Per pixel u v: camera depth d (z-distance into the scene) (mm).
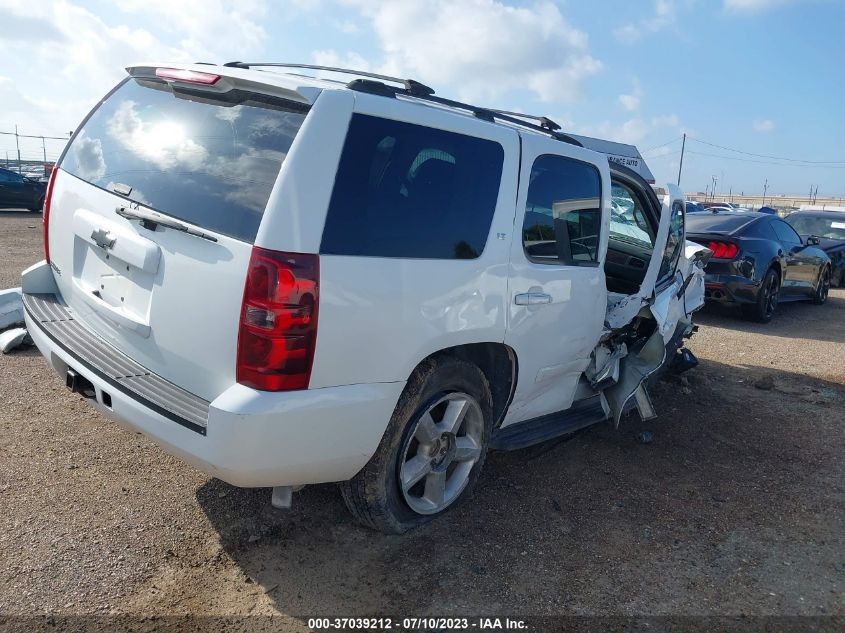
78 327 3217
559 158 3721
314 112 2598
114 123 3264
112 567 2869
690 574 3168
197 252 2600
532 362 3619
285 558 3045
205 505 3381
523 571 3096
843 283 14297
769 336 8586
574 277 3773
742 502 3934
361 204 2693
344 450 2744
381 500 3039
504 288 3301
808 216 15219
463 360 3262
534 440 3930
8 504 3230
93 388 2936
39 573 2779
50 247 3527
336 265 2572
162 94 3135
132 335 2908
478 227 3178
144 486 3504
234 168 2648
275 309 2438
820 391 6203
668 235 4406
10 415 4176
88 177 3223
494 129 3338
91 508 3268
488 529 3424
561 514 3641
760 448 4773
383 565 3057
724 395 5930
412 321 2842
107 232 2943
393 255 2791
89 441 3924
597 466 4297
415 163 2926
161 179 2842
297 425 2537
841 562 3354
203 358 2615
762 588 3096
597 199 4027
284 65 3482
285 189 2494
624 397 4348
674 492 4008
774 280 9461
